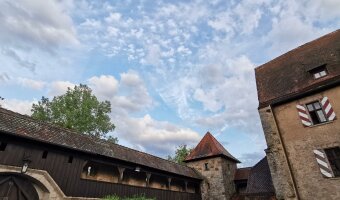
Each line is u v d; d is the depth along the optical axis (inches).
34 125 500.4
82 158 534.3
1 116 451.5
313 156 473.1
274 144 535.2
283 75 635.5
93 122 1138.0
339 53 540.4
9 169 401.1
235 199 928.9
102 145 637.3
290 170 492.1
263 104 593.9
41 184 437.1
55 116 1050.1
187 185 924.0
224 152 1063.0
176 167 891.4
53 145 472.7
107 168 639.1
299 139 503.5
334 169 443.2
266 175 748.0
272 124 555.8
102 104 1210.6
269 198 681.6
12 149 418.6
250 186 751.7
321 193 441.1
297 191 472.4
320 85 500.4
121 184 606.9
